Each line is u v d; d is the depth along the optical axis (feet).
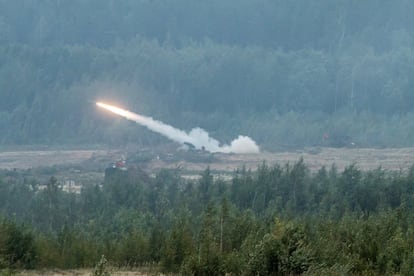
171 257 466.70
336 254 414.00
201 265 419.74
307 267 396.78
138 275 453.17
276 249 405.39
